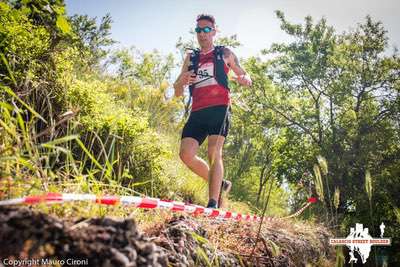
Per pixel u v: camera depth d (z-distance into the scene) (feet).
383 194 45.93
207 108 14.10
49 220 4.48
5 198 5.87
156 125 26.61
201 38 14.66
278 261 11.84
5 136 7.48
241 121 62.44
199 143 14.37
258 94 65.92
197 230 9.73
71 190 7.50
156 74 57.16
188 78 14.34
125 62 43.78
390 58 59.93
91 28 29.99
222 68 14.42
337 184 50.08
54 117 13.80
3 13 12.88
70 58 16.94
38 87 13.51
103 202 6.77
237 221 13.11
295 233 17.84
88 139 15.07
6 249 4.13
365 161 51.90
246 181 43.75
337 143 54.90
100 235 4.63
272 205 39.11
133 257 4.65
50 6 12.30
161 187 17.75
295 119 64.34
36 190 6.32
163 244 7.93
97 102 16.07
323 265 16.93
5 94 11.64
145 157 17.02
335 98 59.62
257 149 60.18
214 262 8.97
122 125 15.99
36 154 7.06
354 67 60.44
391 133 55.06
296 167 53.98
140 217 9.71
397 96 59.00
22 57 13.65
